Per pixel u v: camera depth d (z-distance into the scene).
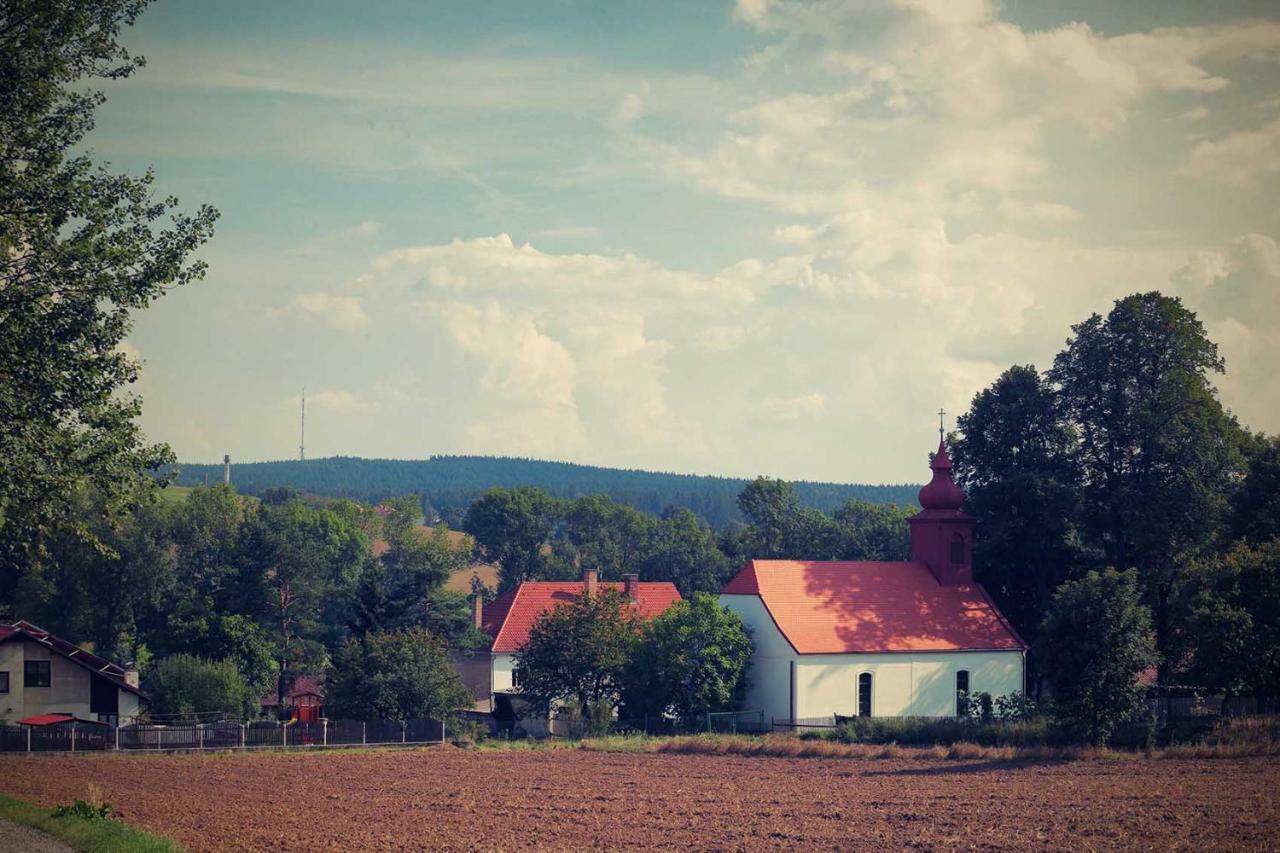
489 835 37.66
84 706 79.69
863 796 45.94
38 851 29.30
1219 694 67.12
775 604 79.69
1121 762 55.28
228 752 67.50
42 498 37.88
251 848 35.00
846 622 79.94
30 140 37.44
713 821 40.22
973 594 85.44
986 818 39.84
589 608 78.56
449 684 76.00
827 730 70.06
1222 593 65.19
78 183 38.34
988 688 82.19
